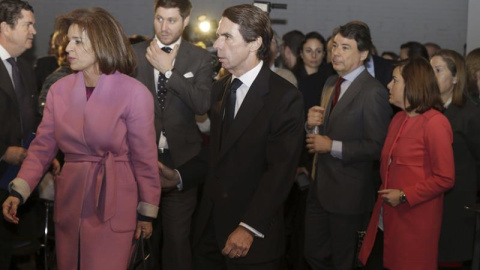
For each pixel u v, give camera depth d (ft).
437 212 10.04
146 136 8.10
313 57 17.81
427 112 10.02
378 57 16.05
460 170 11.45
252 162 8.53
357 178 11.87
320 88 15.97
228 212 8.63
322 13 29.30
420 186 9.80
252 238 8.25
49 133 8.39
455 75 11.54
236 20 8.38
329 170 11.98
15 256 14.03
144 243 9.75
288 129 8.40
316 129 12.28
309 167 13.89
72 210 8.04
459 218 11.46
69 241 8.10
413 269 10.02
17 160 11.08
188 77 11.43
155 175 8.22
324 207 11.99
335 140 11.80
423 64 10.12
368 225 11.37
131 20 29.04
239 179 8.56
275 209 8.26
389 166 10.41
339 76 12.27
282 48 19.62
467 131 11.37
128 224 8.13
